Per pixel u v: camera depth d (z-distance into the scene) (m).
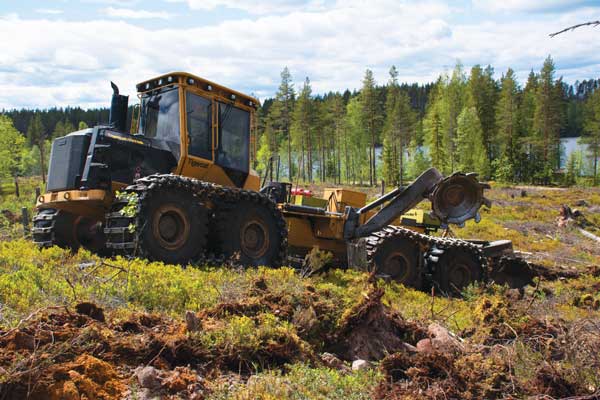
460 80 85.75
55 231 9.01
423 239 11.96
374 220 10.97
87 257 7.90
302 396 4.41
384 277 10.50
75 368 3.89
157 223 7.88
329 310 6.06
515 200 40.38
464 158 70.75
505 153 74.00
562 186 68.50
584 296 11.47
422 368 5.32
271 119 81.38
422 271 11.98
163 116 9.30
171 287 6.18
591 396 5.03
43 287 5.78
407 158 84.00
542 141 74.25
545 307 9.58
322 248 11.54
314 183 70.94
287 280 7.20
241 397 4.15
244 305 5.74
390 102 80.31
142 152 8.80
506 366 5.65
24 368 3.69
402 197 10.98
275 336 5.18
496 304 7.27
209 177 9.55
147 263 7.49
